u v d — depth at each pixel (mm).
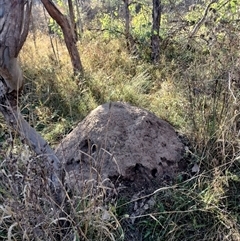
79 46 6043
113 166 2488
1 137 3027
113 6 10773
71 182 2408
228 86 2605
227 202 2400
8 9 1954
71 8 6305
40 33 7469
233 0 4086
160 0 5695
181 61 4020
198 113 2902
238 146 2543
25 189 1906
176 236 2266
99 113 2809
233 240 2172
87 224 2020
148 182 2533
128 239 2273
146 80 4785
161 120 2949
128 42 6262
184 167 2713
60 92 4281
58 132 3475
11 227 1819
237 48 2775
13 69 2088
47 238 1926
